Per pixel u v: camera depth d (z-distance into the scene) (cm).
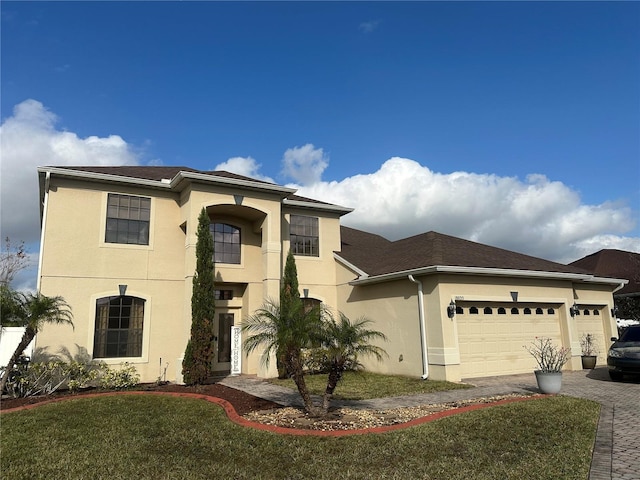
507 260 1587
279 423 797
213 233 1584
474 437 683
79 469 561
